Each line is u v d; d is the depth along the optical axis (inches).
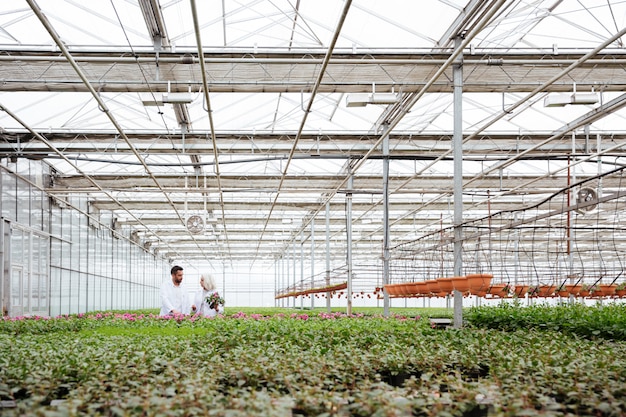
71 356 231.6
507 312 539.2
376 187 1019.3
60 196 1039.0
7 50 513.7
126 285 1723.7
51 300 1007.0
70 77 549.3
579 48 525.3
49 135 755.4
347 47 522.9
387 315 738.2
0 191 789.2
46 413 134.0
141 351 247.4
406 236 1815.9
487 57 525.7
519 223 430.3
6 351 261.3
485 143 798.5
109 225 1457.9
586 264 1710.1
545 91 601.3
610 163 789.2
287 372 197.2
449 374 229.5
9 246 813.9
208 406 153.5
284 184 994.7
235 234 1775.3
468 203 1218.6
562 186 986.7
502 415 145.8
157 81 533.3
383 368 231.0
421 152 825.5
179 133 759.1
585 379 189.0
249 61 515.5
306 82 564.1
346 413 155.9
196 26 362.0
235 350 250.1
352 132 779.4
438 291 497.4
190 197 1210.6
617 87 592.1
